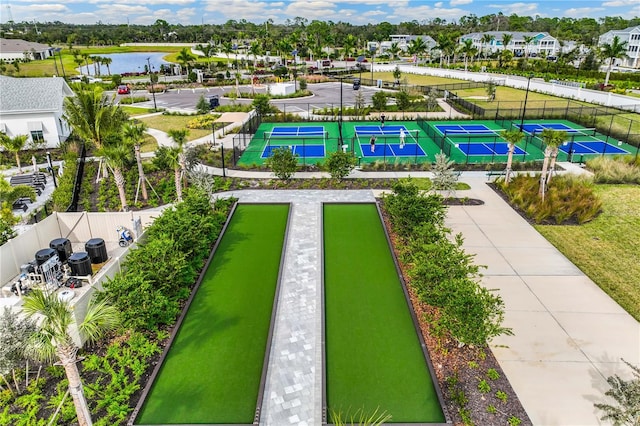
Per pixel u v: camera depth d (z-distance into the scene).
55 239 15.27
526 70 73.88
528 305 12.62
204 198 17.81
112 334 11.18
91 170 25.14
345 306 12.62
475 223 18.36
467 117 41.91
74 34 151.75
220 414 8.91
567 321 11.91
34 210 19.70
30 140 31.39
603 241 16.70
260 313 12.31
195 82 68.31
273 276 14.23
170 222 14.62
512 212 19.50
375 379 9.86
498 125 39.69
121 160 18.31
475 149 31.50
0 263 13.62
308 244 16.33
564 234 17.31
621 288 13.52
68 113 23.89
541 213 18.45
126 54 133.62
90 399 9.18
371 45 120.62
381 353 10.70
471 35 118.19
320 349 10.79
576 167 25.81
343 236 17.12
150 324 10.84
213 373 10.06
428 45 120.06
